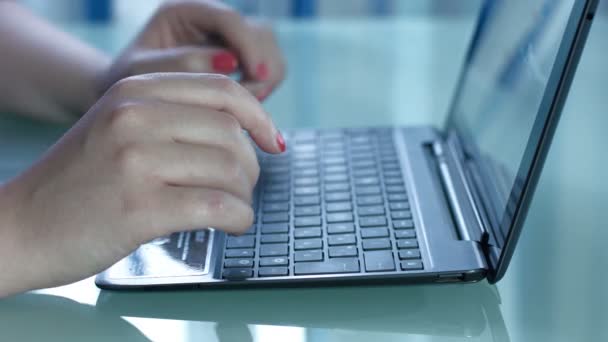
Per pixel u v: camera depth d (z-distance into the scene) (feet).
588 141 2.34
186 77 1.53
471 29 3.53
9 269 1.48
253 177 1.51
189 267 1.56
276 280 1.49
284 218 1.76
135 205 1.38
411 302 1.53
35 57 2.61
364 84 2.91
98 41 3.41
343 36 3.51
